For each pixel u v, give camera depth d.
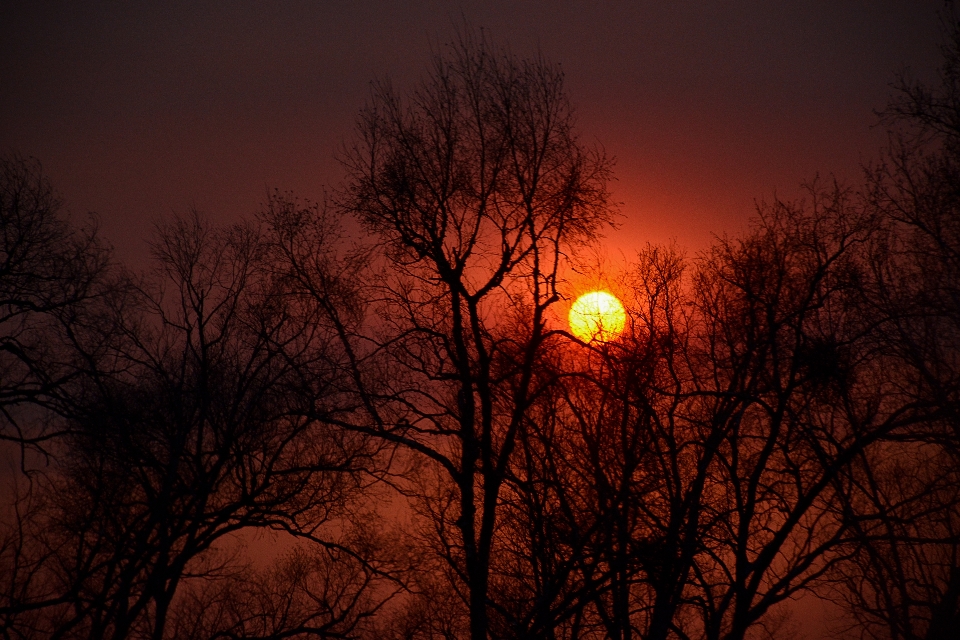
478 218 18.25
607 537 16.33
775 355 17.23
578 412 17.55
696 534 16.95
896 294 17.36
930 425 15.87
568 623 19.56
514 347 19.16
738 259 19.47
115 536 19.61
